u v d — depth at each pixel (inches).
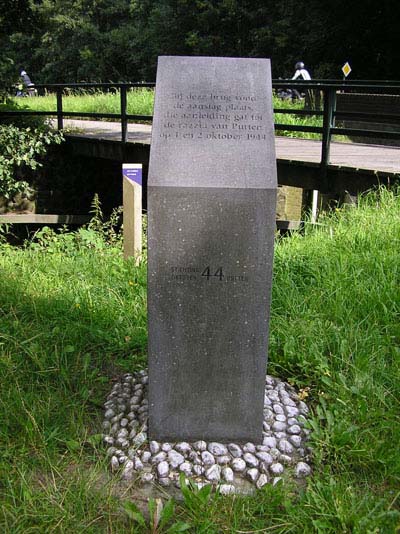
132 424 126.4
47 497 106.0
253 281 114.3
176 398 120.8
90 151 442.0
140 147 394.0
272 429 126.1
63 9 1663.4
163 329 117.3
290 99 678.5
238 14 1267.2
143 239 265.9
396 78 944.3
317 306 168.7
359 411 124.1
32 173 449.1
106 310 179.2
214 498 105.5
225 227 111.7
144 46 1480.1
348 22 937.5
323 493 106.5
